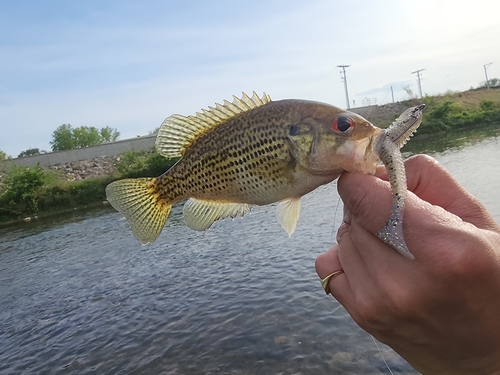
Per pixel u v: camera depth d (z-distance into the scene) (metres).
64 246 1.78
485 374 0.14
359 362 0.58
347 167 0.24
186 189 0.32
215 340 0.71
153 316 0.86
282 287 0.89
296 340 0.66
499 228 0.15
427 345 0.15
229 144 0.29
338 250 0.18
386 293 0.14
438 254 0.13
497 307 0.13
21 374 0.70
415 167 0.18
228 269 1.09
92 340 0.79
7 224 2.88
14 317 0.99
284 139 0.26
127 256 1.43
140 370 0.65
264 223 1.58
